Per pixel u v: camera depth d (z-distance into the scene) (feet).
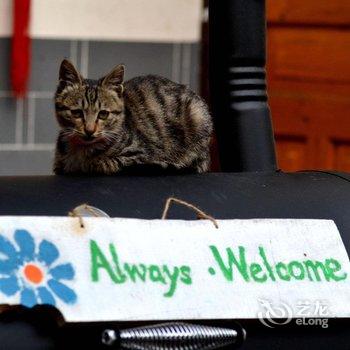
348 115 29.19
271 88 29.58
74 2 27.66
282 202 12.77
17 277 10.98
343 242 12.57
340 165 29.45
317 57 29.22
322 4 29.04
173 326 11.20
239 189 12.94
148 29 28.19
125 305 11.19
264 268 12.00
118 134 18.85
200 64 28.58
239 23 14.93
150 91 19.69
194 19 28.43
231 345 11.44
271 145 15.05
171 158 19.13
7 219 11.30
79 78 19.39
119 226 11.62
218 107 15.15
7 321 10.95
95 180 12.77
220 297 11.60
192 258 11.72
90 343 11.08
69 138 18.86
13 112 27.63
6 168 27.81
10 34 27.30
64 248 11.27
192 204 12.44
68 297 11.03
